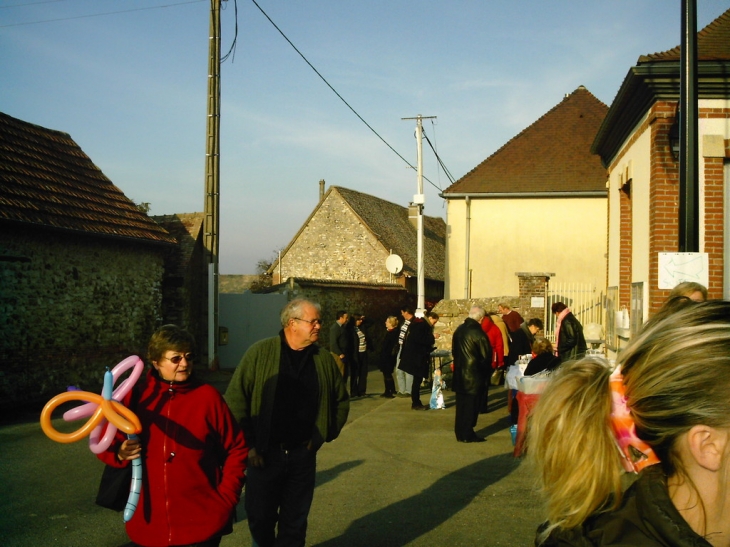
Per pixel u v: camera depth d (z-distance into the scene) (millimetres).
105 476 3346
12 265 12930
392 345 14102
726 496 1247
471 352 9070
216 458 3508
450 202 24453
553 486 1390
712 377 1202
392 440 9328
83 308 14836
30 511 6121
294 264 38844
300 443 4352
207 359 18234
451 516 5898
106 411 3051
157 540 3256
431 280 38406
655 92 9664
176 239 19703
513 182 24109
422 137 20750
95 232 14734
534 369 8055
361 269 37219
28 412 12219
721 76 9336
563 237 23562
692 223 7426
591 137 25375
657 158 9695
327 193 38750
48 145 16406
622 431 1302
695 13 7391
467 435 9125
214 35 17078
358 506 6246
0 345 12633
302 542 4367
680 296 1565
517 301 16625
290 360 4418
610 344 13633
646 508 1248
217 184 17531
